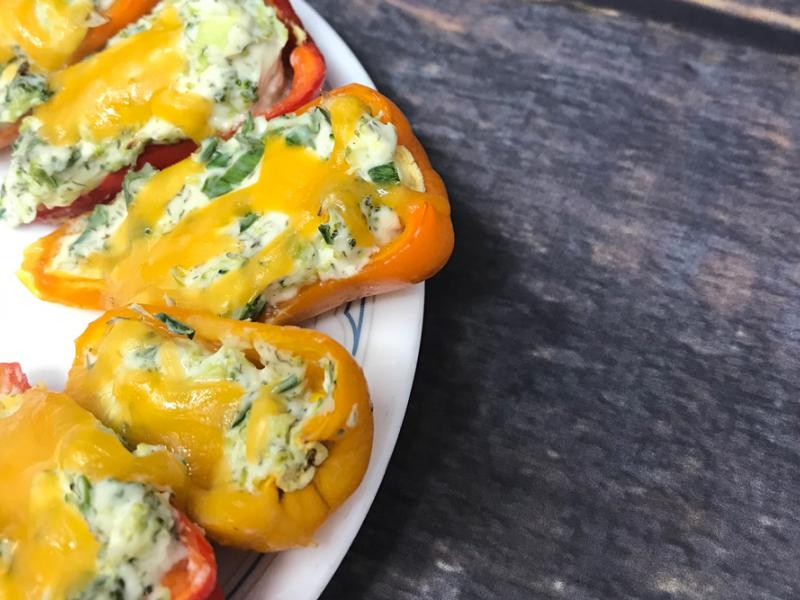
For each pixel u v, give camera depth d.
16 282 0.21
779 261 0.23
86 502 0.15
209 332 0.17
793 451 0.20
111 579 0.14
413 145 0.21
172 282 0.19
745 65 0.26
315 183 0.19
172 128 0.21
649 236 0.23
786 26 0.26
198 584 0.15
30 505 0.15
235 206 0.19
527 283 0.22
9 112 0.21
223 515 0.15
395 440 0.18
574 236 0.23
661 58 0.26
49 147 0.21
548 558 0.19
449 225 0.20
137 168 0.21
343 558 0.18
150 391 0.16
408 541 0.19
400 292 0.20
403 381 0.19
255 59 0.21
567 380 0.21
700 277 0.22
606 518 0.19
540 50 0.27
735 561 0.19
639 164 0.24
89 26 0.21
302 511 0.16
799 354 0.21
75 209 0.22
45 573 0.14
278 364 0.17
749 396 0.21
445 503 0.19
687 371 0.21
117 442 0.15
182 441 0.16
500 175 0.24
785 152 0.24
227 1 0.21
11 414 0.17
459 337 0.22
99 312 0.21
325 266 0.19
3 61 0.21
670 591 0.19
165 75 0.21
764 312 0.22
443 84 0.26
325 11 0.27
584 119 0.25
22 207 0.21
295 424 0.16
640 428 0.20
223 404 0.16
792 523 0.19
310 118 0.20
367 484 0.17
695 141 0.25
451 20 0.27
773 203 0.24
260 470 0.16
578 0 0.27
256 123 0.20
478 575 0.19
